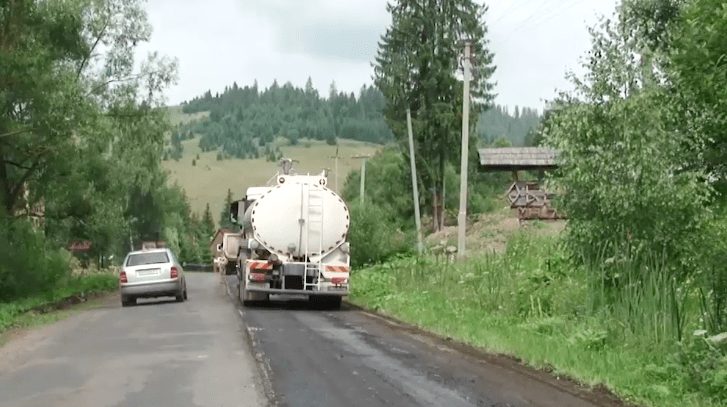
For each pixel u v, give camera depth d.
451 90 57.41
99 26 36.00
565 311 17.61
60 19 32.50
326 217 26.11
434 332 17.77
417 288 26.50
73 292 36.00
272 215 25.94
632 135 14.49
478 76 56.47
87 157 38.44
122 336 17.72
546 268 20.75
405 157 58.56
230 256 47.78
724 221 14.05
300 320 21.08
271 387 10.84
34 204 37.22
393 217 60.91
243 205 30.64
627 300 14.76
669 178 14.26
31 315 24.11
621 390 10.53
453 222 64.62
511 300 19.86
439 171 58.62
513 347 14.18
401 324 19.97
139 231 75.56
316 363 12.98
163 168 73.88
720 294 12.32
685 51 12.09
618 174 14.74
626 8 15.19
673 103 14.16
